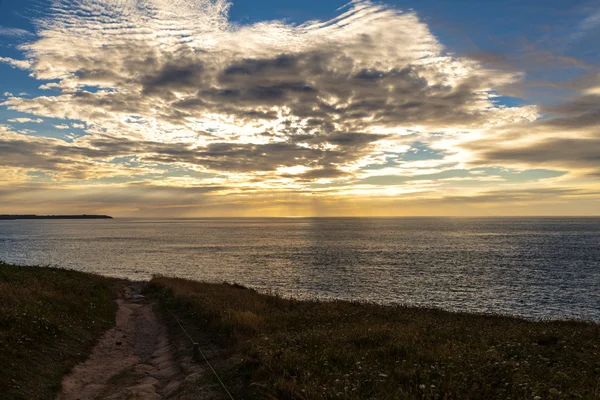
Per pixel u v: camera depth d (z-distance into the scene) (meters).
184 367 11.48
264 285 48.88
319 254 89.81
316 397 7.76
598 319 32.88
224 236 173.88
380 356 11.25
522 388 7.79
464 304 38.81
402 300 40.25
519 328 17.81
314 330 15.05
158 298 26.41
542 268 65.06
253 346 11.65
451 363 9.70
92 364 12.10
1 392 8.61
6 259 77.19
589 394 7.56
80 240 142.88
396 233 190.62
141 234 192.50
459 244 118.62
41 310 14.93
